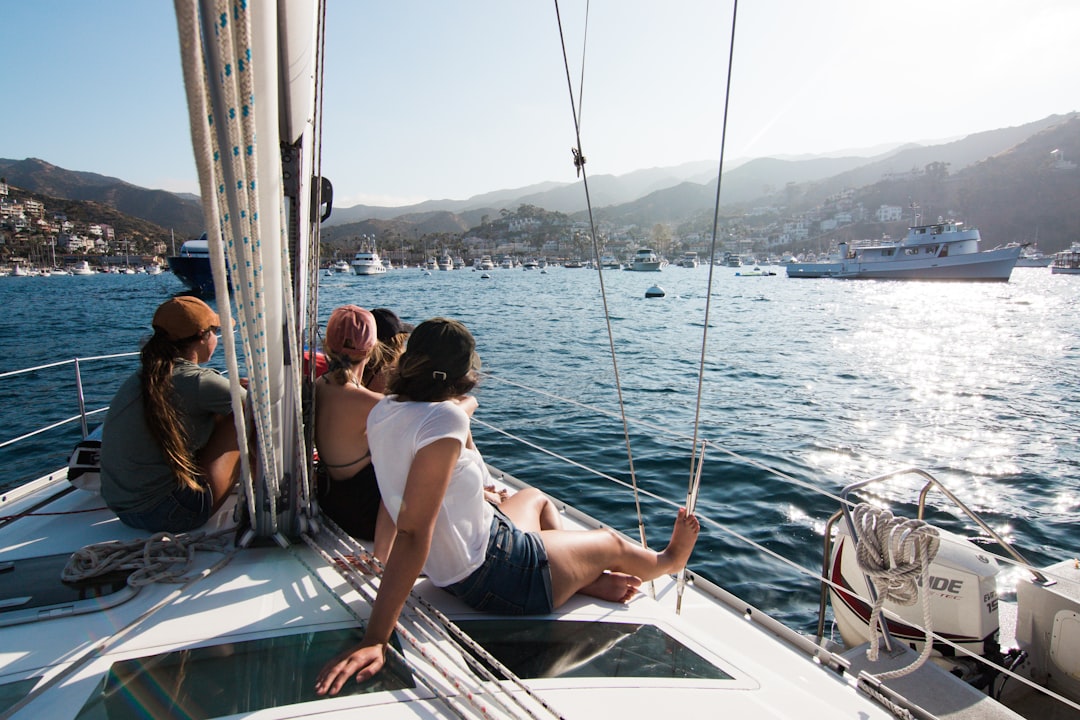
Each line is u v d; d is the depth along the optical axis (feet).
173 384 7.41
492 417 34.55
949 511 22.67
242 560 6.88
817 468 27.09
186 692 4.81
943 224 230.89
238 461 8.14
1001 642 9.81
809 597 15.28
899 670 6.51
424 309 125.08
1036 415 39.88
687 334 85.15
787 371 55.67
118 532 7.75
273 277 5.52
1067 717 7.78
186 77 3.53
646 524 19.65
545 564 6.38
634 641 6.08
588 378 50.57
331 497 7.82
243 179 4.51
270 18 4.18
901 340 80.69
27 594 6.06
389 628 5.27
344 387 7.55
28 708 4.58
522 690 5.18
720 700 5.37
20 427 33.22
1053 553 19.75
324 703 4.73
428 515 5.34
